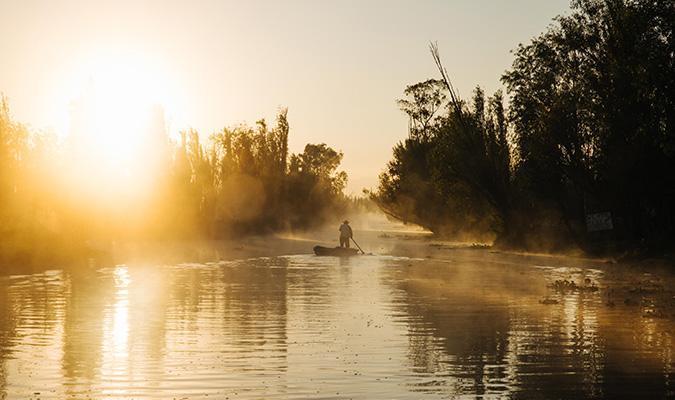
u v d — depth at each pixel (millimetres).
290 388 11906
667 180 40344
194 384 12156
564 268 36656
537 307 21578
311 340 16062
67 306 21641
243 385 12102
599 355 14422
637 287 27281
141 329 17516
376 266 38406
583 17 45031
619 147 40719
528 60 48156
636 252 39344
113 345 15484
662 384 12156
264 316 19672
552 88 47344
